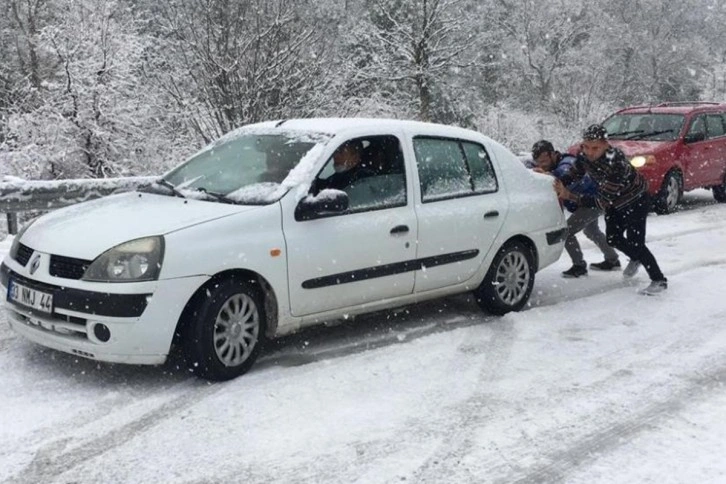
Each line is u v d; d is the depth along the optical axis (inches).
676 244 393.4
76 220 197.0
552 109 1346.0
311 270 201.5
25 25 837.2
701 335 236.1
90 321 173.8
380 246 216.1
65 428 159.8
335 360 207.2
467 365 206.1
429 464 148.3
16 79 813.9
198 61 593.3
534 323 248.4
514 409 176.2
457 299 280.4
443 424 167.0
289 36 606.5
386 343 224.1
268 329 201.5
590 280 315.6
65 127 650.8
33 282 184.7
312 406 175.2
